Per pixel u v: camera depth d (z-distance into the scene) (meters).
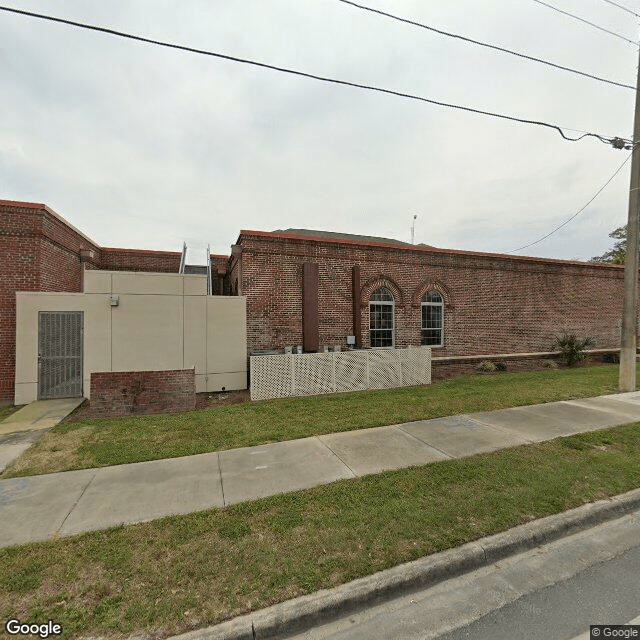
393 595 2.61
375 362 10.53
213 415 7.34
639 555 3.07
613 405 7.93
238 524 3.33
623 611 2.43
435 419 6.88
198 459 4.97
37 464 4.82
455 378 12.14
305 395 9.55
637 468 4.55
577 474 4.36
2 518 3.48
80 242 13.02
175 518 3.45
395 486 4.06
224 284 19.88
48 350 9.02
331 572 2.70
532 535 3.21
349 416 7.11
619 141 8.89
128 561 2.83
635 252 9.45
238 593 2.49
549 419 6.81
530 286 16.52
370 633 2.29
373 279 13.41
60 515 3.54
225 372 10.34
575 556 3.07
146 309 9.72
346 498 3.80
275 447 5.41
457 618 2.40
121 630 2.21
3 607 2.38
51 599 2.44
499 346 15.77
